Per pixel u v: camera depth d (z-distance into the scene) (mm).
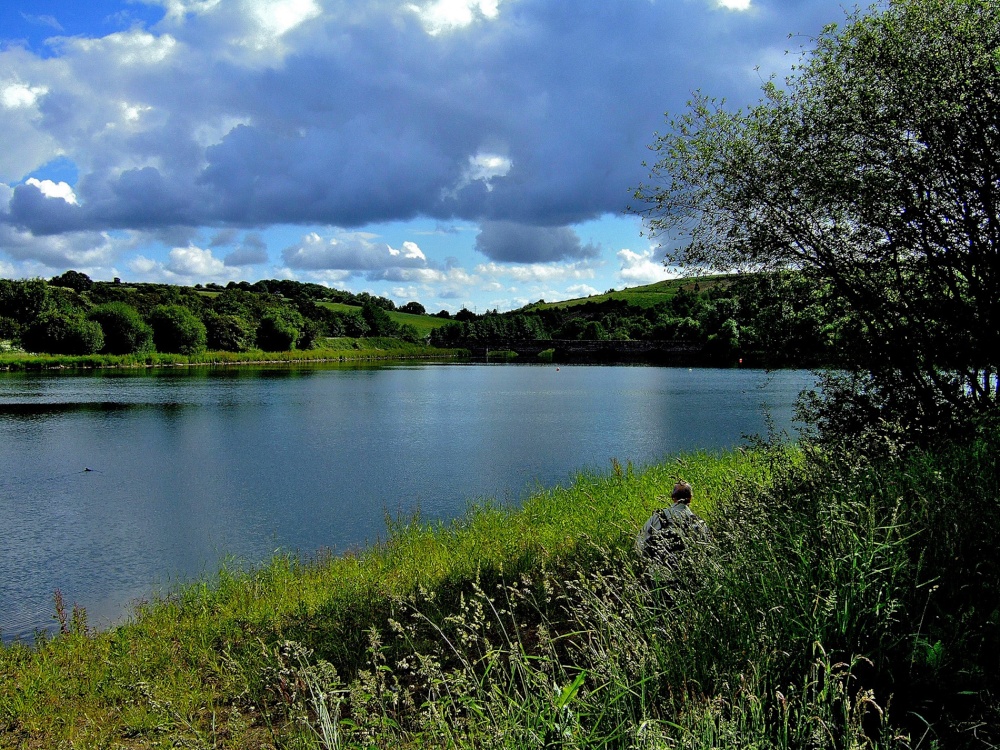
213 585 11656
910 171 8219
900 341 8727
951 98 7715
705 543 5531
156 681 7133
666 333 129500
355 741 4598
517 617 7293
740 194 9461
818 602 4242
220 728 5918
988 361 8227
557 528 10805
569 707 3740
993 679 3664
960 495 5215
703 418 36438
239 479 22531
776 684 3832
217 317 123000
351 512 18188
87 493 20734
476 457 25875
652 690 4113
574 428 33625
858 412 8984
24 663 8305
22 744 6164
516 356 164250
